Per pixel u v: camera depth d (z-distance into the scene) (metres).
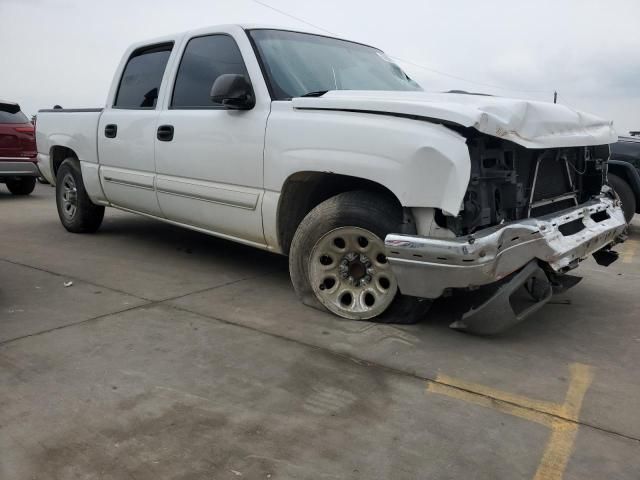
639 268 5.95
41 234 6.75
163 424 2.63
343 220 3.74
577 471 2.38
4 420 2.63
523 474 2.35
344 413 2.77
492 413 2.81
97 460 2.36
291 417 2.73
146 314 4.04
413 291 3.42
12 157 10.32
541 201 3.95
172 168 4.88
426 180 3.24
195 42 4.93
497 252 3.22
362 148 3.50
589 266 5.99
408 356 3.41
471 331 3.58
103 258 5.61
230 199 4.40
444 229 3.29
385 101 3.48
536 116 3.57
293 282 4.14
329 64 4.66
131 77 5.67
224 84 4.11
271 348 3.48
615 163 8.03
